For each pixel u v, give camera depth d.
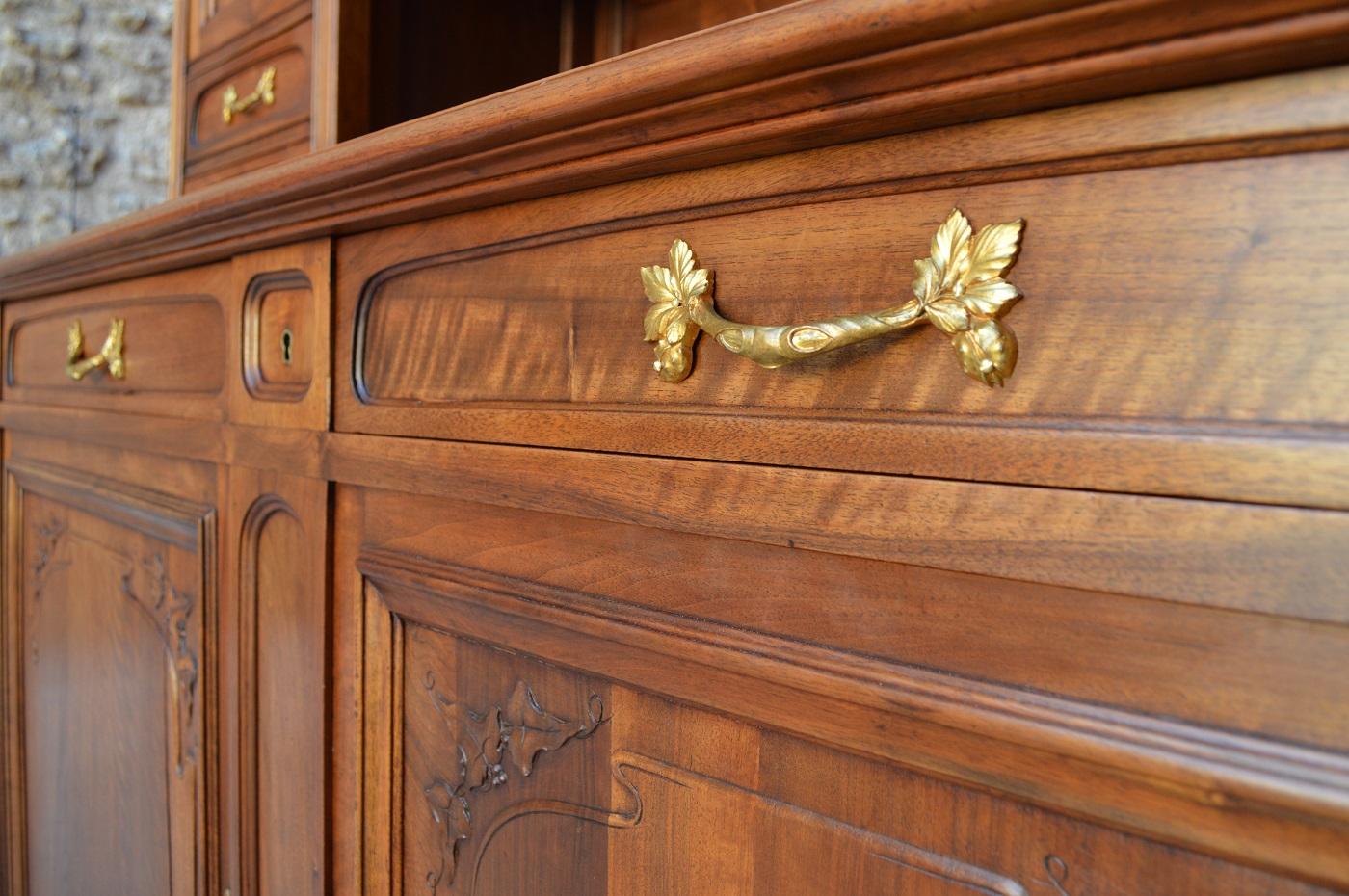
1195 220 0.48
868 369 0.59
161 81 2.20
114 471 1.20
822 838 0.62
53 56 2.08
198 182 1.19
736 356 0.64
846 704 0.60
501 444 0.75
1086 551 0.51
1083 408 0.52
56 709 1.34
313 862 0.92
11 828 1.45
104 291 1.20
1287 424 0.45
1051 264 0.53
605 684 0.71
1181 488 0.48
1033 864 0.55
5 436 1.44
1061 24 0.46
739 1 1.02
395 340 0.84
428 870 0.84
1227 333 0.47
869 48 0.52
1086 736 0.51
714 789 0.66
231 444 0.99
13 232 2.07
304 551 0.92
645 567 0.68
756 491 0.62
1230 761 0.46
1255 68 0.45
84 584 1.26
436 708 0.82
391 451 0.83
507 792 0.77
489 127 0.67
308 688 0.92
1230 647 0.47
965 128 0.55
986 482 0.55
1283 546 0.45
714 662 0.64
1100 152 0.50
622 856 0.70
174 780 1.09
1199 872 0.49
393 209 0.79
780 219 0.62
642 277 0.67
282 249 0.93
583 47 1.13
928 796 0.59
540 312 0.73
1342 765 0.43
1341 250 0.44
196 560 1.05
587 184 0.69
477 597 0.76
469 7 1.04
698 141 0.61
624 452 0.68
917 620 0.58
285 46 1.04
